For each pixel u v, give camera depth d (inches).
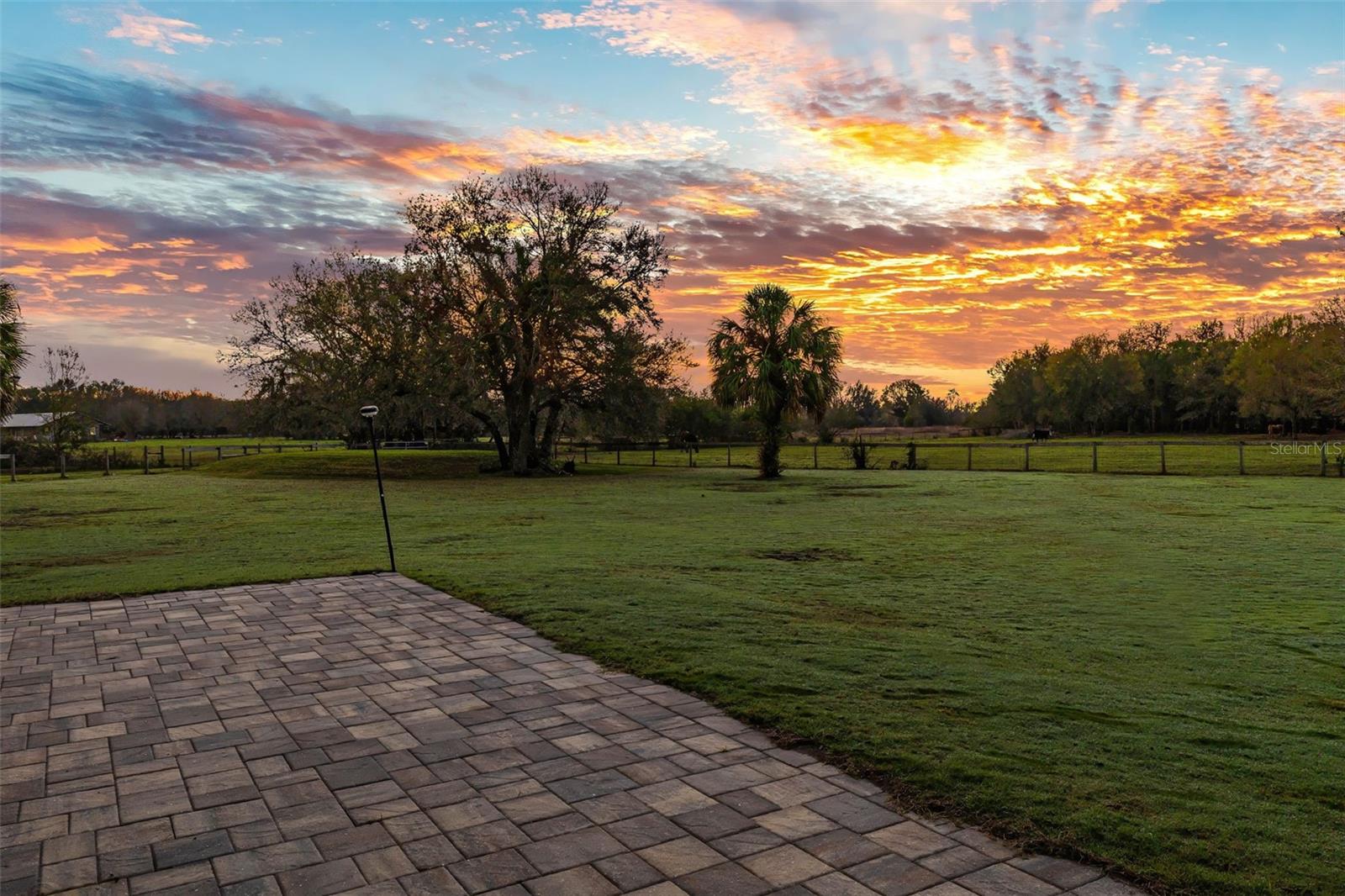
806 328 1134.4
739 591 342.0
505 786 155.1
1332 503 703.7
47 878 124.1
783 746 173.2
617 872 122.7
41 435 1786.4
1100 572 385.4
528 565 414.9
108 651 262.7
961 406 4461.1
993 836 132.1
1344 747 167.5
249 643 269.9
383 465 1446.9
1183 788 147.5
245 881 122.5
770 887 118.0
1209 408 3430.1
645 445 2121.1
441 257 1384.1
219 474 1395.2
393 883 121.0
